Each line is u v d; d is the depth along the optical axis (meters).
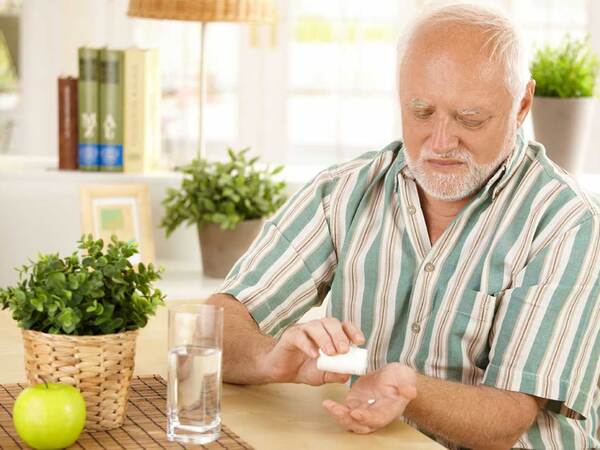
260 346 1.99
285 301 2.16
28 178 3.31
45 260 1.75
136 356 2.09
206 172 3.24
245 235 3.21
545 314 1.97
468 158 1.98
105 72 3.33
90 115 3.33
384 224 2.13
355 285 2.14
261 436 1.78
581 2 4.49
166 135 4.92
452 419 1.89
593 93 3.13
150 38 4.92
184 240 3.44
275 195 3.29
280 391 1.99
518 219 2.04
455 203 2.08
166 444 1.70
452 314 2.05
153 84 3.41
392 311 2.11
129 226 3.26
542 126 3.10
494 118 1.97
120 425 1.75
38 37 5.06
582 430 2.05
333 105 4.85
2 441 1.68
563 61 3.13
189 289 3.09
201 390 1.70
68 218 3.33
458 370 2.05
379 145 4.85
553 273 1.99
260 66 4.86
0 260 3.34
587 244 1.99
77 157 3.38
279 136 4.89
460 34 1.96
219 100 4.91
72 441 1.68
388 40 4.79
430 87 1.96
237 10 3.32
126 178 3.33
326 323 1.85
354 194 2.18
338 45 4.81
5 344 2.13
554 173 2.06
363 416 1.79
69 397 1.67
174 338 1.70
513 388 1.95
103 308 1.72
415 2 4.73
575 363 1.96
